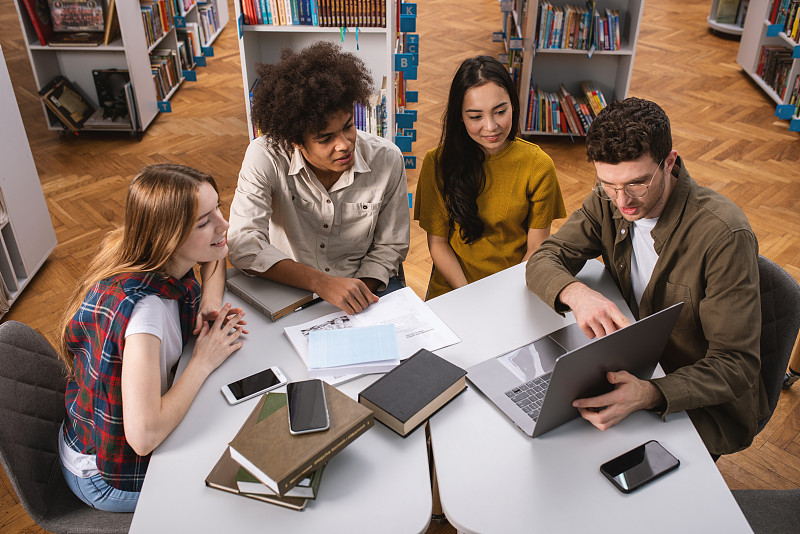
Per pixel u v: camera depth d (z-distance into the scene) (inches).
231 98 190.4
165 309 54.2
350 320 63.5
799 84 167.9
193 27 205.8
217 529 43.9
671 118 176.7
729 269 55.3
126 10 157.3
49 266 121.0
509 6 190.4
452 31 239.8
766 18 188.9
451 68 208.1
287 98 65.1
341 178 75.4
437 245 85.0
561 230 70.9
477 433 51.2
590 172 154.9
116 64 165.6
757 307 55.1
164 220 52.9
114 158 158.6
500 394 54.4
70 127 163.9
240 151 162.2
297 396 50.1
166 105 174.7
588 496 46.1
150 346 50.9
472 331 62.1
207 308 63.5
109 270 54.5
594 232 68.9
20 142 111.7
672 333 62.6
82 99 170.1
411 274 119.8
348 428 47.3
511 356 58.7
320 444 46.0
